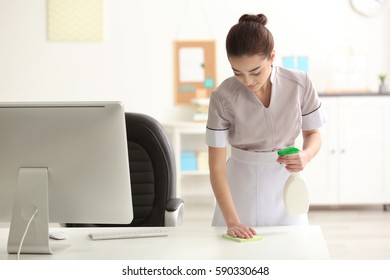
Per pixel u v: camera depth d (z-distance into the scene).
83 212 2.04
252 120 2.32
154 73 5.84
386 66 5.86
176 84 5.85
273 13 5.82
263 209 2.43
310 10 5.83
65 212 2.04
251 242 2.06
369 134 5.50
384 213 5.52
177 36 5.82
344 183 5.51
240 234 2.09
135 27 5.80
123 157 1.98
